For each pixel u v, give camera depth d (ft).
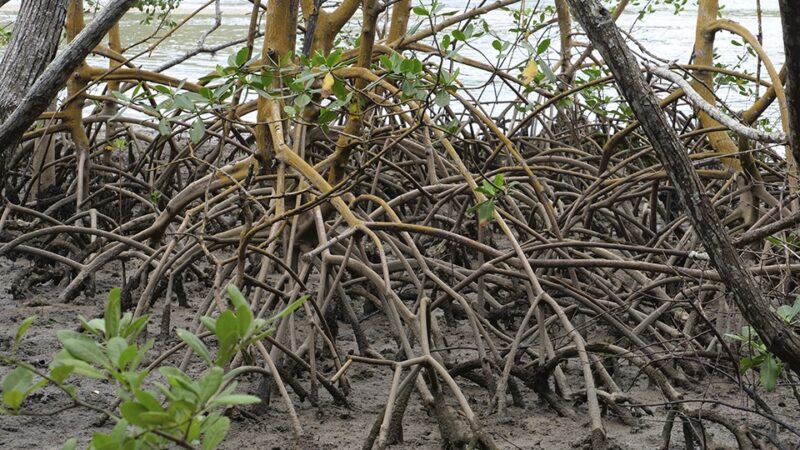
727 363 23.26
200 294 29.48
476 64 29.09
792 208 24.50
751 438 17.92
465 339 25.96
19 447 18.42
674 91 27.22
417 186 26.43
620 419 20.35
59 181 37.42
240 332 9.49
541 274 25.32
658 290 25.52
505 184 21.77
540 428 19.94
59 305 27.71
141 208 39.40
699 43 27.43
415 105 25.08
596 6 12.76
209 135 31.73
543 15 35.37
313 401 20.84
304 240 23.86
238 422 19.99
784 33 11.46
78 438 18.95
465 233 30.68
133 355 9.12
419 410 20.86
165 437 9.12
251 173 23.94
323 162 24.11
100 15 19.36
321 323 22.00
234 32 88.99
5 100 19.71
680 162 13.10
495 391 21.06
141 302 24.21
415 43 29.58
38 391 21.01
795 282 22.89
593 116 48.29
